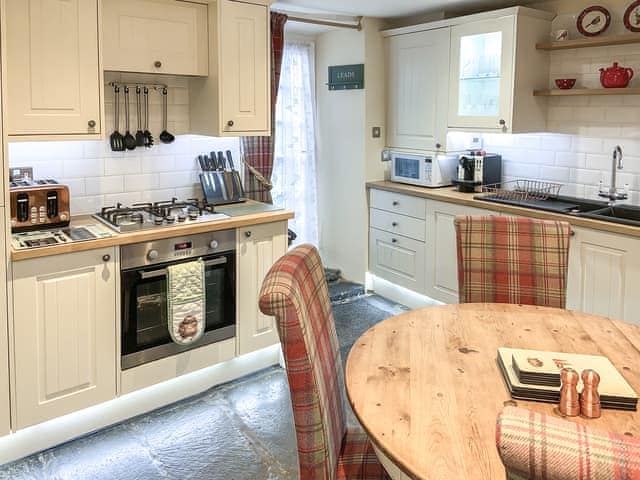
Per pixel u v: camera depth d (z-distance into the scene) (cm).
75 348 249
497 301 226
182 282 271
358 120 427
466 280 228
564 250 219
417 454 117
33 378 239
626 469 67
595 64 338
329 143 457
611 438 72
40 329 238
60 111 251
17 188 256
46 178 288
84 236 253
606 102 336
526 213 328
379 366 158
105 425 268
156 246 267
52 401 246
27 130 244
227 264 295
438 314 199
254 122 319
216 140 352
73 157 296
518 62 339
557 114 360
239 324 306
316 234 481
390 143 433
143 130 317
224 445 255
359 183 438
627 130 328
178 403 290
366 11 389
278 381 314
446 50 375
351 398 141
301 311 139
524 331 184
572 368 145
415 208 398
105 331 257
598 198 346
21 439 243
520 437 73
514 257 224
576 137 353
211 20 300
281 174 446
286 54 434
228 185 344
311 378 137
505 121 346
